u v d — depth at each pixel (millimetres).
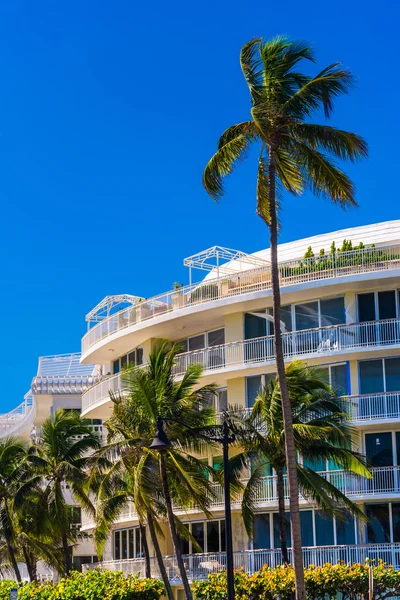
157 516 42625
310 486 36594
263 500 43469
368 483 41375
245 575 35625
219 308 46594
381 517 41406
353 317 43750
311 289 44062
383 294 43750
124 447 38906
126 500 44562
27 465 48312
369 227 53250
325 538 42438
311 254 48188
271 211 30547
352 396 42312
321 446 37219
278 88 30281
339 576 33500
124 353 54875
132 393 37156
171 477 38281
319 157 30328
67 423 48656
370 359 43125
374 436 42500
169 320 48406
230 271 52875
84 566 52438
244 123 31188
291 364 37031
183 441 37000
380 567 33969
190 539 41125
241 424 37094
